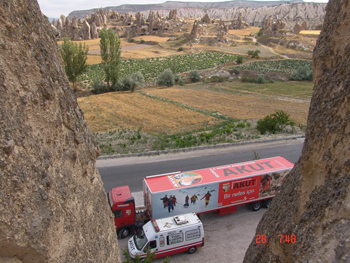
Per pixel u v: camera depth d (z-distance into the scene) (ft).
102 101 175.94
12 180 11.48
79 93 214.48
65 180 15.07
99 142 108.88
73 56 194.18
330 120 17.03
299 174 20.85
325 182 16.35
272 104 186.19
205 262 48.91
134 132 120.88
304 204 18.19
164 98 191.83
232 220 60.13
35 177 12.67
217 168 61.26
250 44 477.77
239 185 58.13
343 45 17.16
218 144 104.78
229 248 52.19
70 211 14.96
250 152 99.71
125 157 94.12
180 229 48.65
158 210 53.62
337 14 18.12
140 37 558.56
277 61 360.48
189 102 182.60
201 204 56.70
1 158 11.14
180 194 54.08
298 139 114.01
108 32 208.54
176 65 334.85
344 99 16.02
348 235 13.05
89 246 16.43
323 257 13.75
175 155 96.17
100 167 86.63
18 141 12.06
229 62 353.10
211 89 237.66
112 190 56.44
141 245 47.80
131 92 207.31
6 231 11.01
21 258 12.19
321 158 17.24
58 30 578.25
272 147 104.99
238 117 148.87
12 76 12.42
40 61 14.23
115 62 210.38
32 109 13.21
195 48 449.06
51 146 14.30
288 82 286.46
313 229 15.53
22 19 13.41
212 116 147.33
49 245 12.71
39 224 12.35
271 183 60.85
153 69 316.60
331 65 18.24
